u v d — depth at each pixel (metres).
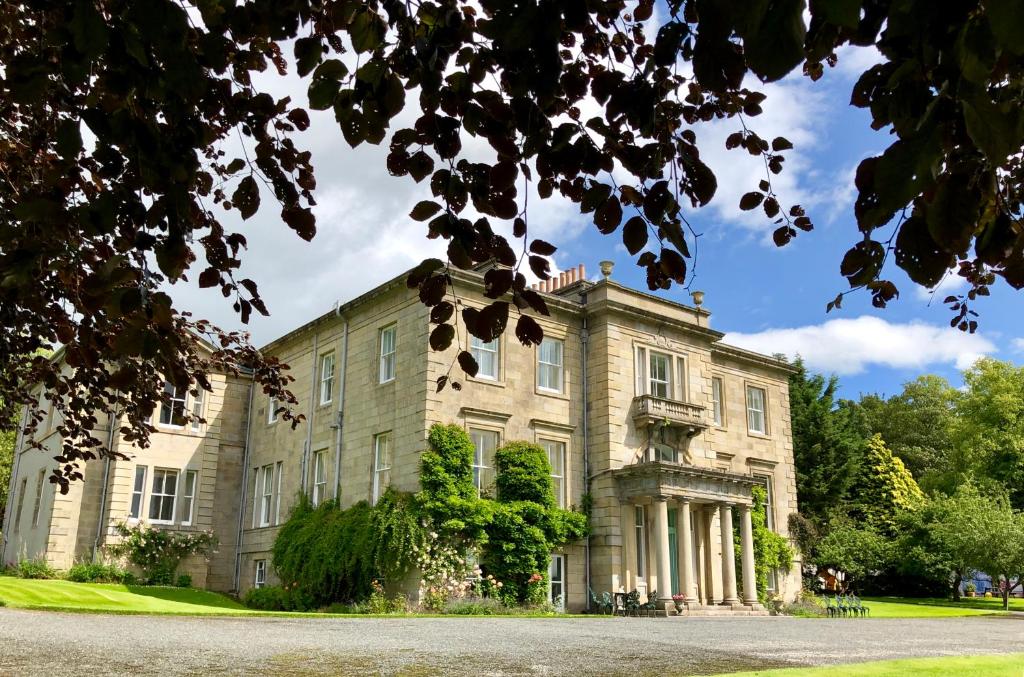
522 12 2.15
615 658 10.30
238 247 4.39
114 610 15.86
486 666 9.14
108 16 2.86
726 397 30.66
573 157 2.90
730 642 13.09
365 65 2.85
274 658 9.37
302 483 26.55
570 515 23.75
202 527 28.39
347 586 22.56
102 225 2.96
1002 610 30.89
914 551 35.81
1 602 15.57
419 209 3.07
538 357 25.33
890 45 1.87
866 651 12.16
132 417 7.10
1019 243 2.25
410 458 22.36
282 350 30.30
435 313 3.15
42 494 28.89
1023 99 2.06
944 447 53.78
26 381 7.13
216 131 4.70
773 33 1.43
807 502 42.88
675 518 26.20
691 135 3.34
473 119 3.04
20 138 4.89
